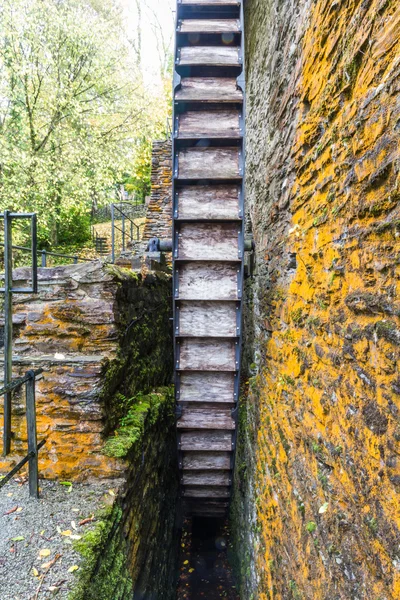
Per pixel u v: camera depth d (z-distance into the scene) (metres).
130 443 2.04
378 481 0.95
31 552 1.43
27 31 7.55
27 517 1.62
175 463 4.22
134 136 9.60
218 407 3.54
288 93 2.12
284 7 2.25
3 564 1.38
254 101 3.90
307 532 1.54
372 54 1.02
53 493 1.80
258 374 3.21
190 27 3.23
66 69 8.57
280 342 2.27
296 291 1.88
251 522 3.02
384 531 0.90
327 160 1.41
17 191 7.99
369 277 1.03
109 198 9.93
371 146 1.02
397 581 0.83
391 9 0.92
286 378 2.05
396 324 0.88
